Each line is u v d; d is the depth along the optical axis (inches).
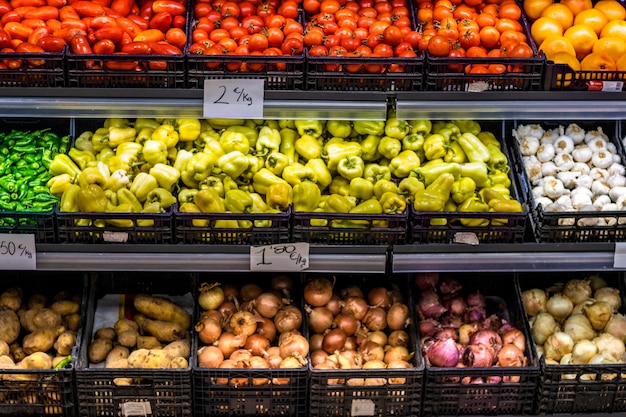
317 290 132.0
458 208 129.8
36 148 135.4
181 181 133.8
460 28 134.1
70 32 122.0
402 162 132.9
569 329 132.4
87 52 117.7
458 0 143.0
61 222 117.1
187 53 116.6
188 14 137.6
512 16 138.9
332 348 127.7
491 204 125.6
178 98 117.3
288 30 131.7
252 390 119.6
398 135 134.9
